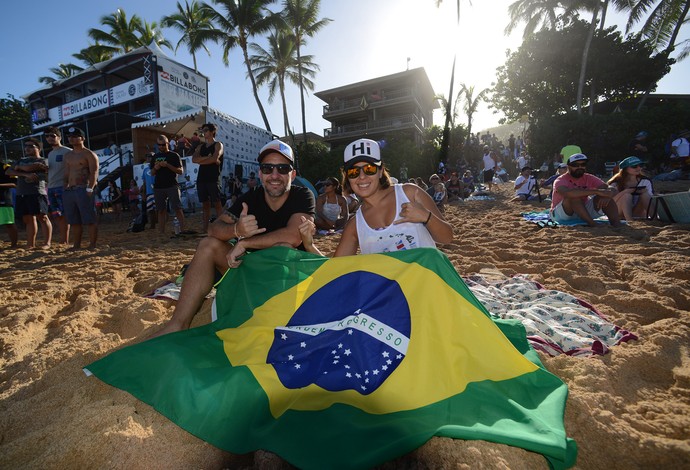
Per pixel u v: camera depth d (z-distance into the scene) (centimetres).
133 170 1625
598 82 2248
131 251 611
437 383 164
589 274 368
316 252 265
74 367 212
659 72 2142
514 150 2438
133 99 2306
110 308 325
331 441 135
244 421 155
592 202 642
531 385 167
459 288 197
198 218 1243
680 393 174
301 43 2806
